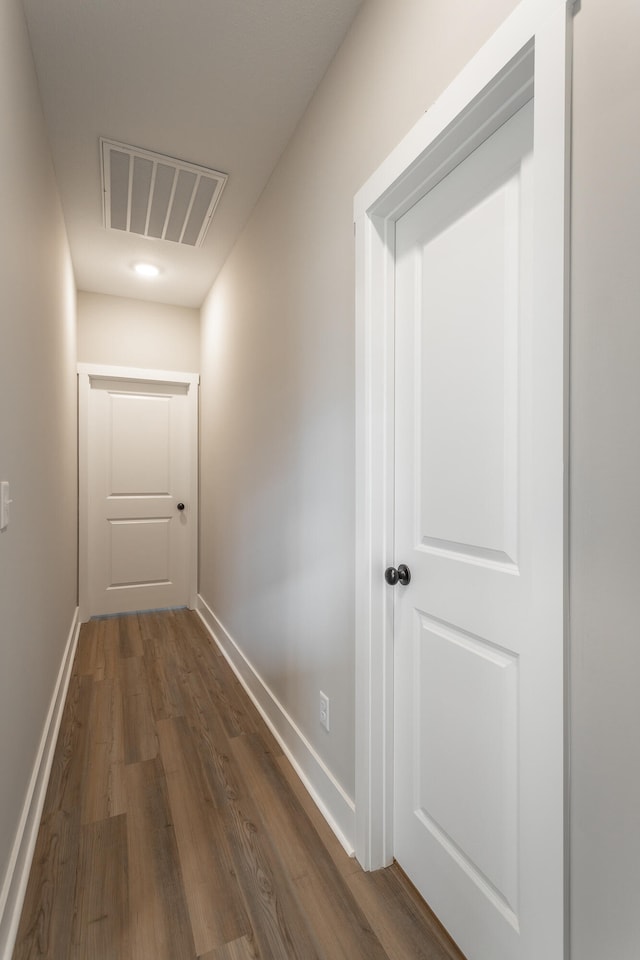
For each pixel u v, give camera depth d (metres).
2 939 1.01
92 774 1.70
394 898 1.21
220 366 3.13
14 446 1.26
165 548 3.86
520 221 0.90
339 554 1.46
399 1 1.15
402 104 1.13
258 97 1.67
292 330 1.85
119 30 1.42
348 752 1.40
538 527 0.77
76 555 3.38
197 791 1.62
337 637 1.47
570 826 0.74
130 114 1.76
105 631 3.29
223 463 3.07
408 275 1.24
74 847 1.36
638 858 0.64
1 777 1.06
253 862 1.32
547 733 0.77
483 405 0.99
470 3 0.92
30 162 1.48
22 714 1.32
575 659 0.73
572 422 0.73
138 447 3.76
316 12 1.35
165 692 2.37
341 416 1.44
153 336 3.73
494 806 0.96
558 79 0.72
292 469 1.85
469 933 1.03
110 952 1.07
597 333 0.68
